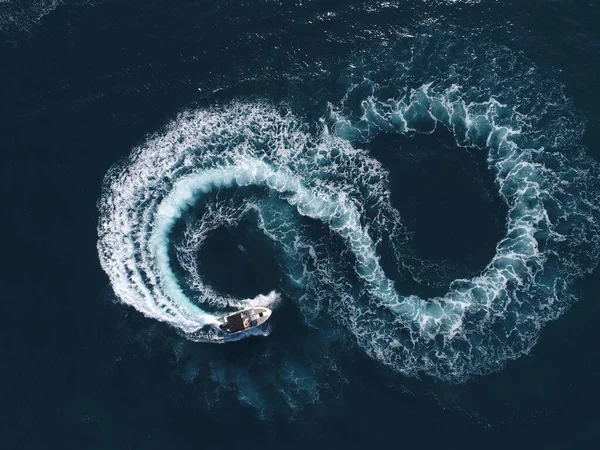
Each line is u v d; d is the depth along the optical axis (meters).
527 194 85.62
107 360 77.50
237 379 76.12
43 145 89.25
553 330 77.62
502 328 78.06
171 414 74.94
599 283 80.00
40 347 78.31
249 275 81.69
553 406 73.62
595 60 93.00
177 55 94.12
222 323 77.75
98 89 92.31
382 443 72.88
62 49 95.00
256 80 92.12
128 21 96.62
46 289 81.19
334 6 96.69
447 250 82.94
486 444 72.31
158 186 86.81
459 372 75.88
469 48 93.81
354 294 80.38
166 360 77.31
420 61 93.25
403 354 77.06
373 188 86.31
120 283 81.56
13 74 93.62
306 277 81.25
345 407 74.56
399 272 81.75
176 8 97.44
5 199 86.06
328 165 87.62
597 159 86.94
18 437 74.50
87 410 75.44
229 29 95.62
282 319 78.81
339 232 83.88
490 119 89.94
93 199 86.19
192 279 81.88
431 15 95.94
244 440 73.56
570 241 82.62
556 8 96.31
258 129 89.62
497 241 83.25
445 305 79.81
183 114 90.44
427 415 73.88
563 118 89.44
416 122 90.25
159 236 84.25
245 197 86.06
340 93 91.44
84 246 83.62
